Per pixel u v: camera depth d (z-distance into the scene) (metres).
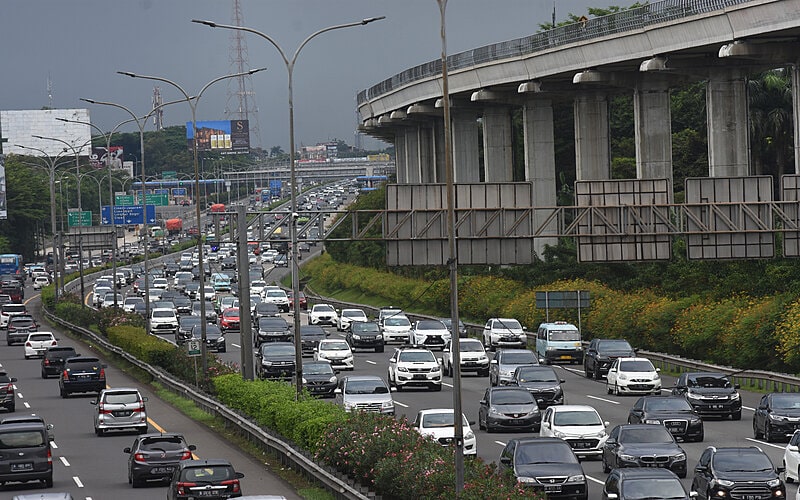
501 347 121.06
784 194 74.50
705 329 98.88
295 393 68.44
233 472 46.22
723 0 102.19
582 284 126.69
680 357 102.19
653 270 119.56
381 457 46.66
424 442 47.09
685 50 110.00
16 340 146.00
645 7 115.06
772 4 96.00
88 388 95.75
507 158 159.50
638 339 111.31
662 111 124.94
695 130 177.88
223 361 114.88
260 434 64.50
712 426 70.44
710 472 44.56
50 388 102.69
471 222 71.25
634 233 73.62
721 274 108.75
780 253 103.31
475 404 82.25
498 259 71.56
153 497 52.28
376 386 73.88
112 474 59.75
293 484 53.34
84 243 191.38
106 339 131.12
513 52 140.50
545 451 47.00
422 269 176.38
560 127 195.25
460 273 160.88
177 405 86.19
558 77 135.62
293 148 72.44
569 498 45.09
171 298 180.12
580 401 82.25
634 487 39.56
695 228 74.75
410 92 178.75
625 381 84.88
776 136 155.12
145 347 105.25
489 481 37.81
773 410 62.38
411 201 71.06
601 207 73.19
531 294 133.38
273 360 100.88
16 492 54.09
